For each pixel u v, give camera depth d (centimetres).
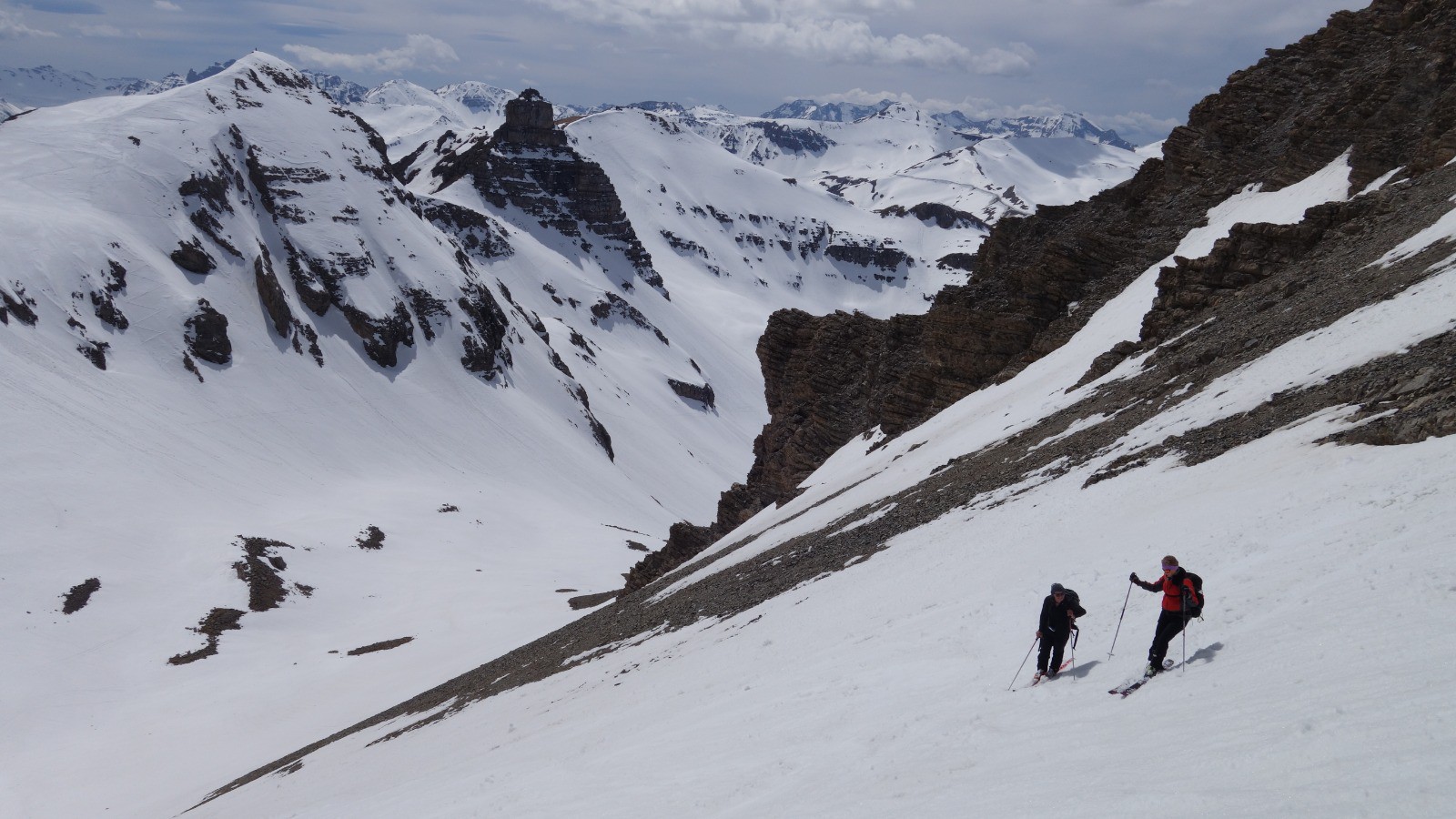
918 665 1850
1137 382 3769
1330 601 1285
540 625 9238
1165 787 965
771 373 9200
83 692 8788
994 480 3572
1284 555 1537
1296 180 5397
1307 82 6438
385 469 18838
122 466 14550
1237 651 1275
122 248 19412
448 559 13912
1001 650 1742
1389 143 4616
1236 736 1020
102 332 17738
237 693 8550
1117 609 1666
